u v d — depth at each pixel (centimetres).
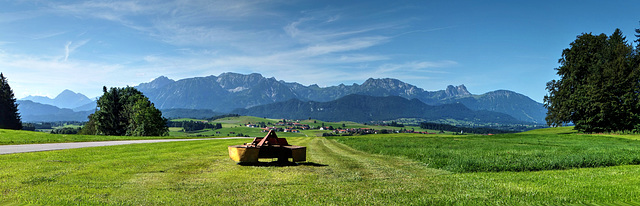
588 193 738
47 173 998
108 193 770
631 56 5141
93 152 1719
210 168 1194
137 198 725
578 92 5200
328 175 1085
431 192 789
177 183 902
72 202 673
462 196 732
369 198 729
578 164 1398
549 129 7162
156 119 7056
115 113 7962
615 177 992
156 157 1496
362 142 3403
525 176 1041
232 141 3369
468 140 3969
